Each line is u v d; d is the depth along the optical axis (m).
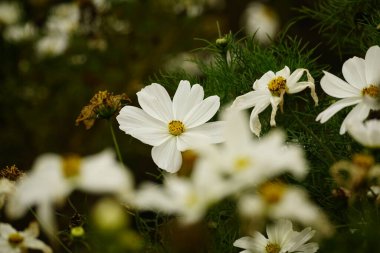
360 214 0.54
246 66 0.70
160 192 0.44
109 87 1.16
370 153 0.49
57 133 1.18
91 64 1.18
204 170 0.43
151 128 0.60
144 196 0.44
